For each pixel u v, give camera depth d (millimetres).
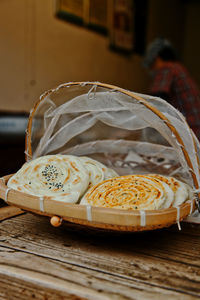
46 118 891
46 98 819
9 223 791
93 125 960
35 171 756
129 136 1016
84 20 3240
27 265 594
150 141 1006
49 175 743
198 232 762
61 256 632
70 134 957
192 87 1788
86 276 563
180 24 5328
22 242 689
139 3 4094
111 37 3693
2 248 660
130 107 724
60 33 3002
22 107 2709
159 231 762
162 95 1764
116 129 1010
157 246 683
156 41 1887
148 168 1021
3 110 2510
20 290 542
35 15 2713
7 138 2166
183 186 738
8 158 1912
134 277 564
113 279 556
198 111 1789
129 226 599
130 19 3977
